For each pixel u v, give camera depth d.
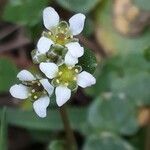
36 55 0.08
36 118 0.12
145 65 0.12
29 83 0.09
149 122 0.12
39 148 0.12
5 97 0.13
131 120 0.12
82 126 0.12
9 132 0.13
